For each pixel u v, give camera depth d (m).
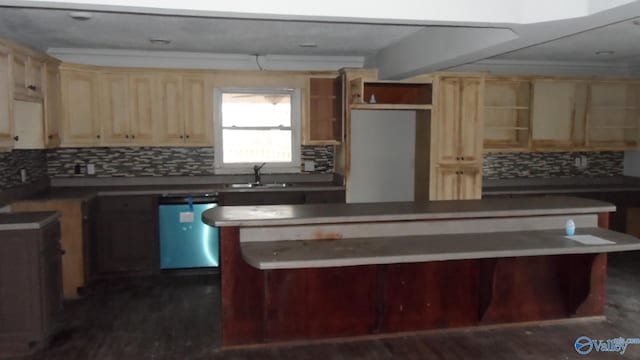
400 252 3.24
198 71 5.79
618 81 6.41
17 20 4.16
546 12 3.10
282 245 3.42
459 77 5.68
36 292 3.60
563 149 6.42
